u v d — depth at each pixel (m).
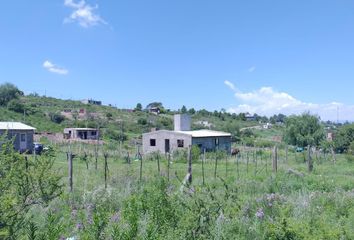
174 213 6.81
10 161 5.25
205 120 146.25
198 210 6.86
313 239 6.89
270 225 7.13
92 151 49.41
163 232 6.22
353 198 10.85
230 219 7.60
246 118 181.25
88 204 9.62
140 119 118.19
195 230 6.42
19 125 49.38
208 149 52.16
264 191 15.23
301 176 19.58
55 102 132.12
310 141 63.62
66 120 106.62
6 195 4.94
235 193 10.49
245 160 39.50
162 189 7.29
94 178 19.36
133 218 5.84
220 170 28.06
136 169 26.17
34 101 123.81
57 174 6.41
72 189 13.93
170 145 51.78
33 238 4.98
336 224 8.06
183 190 8.01
